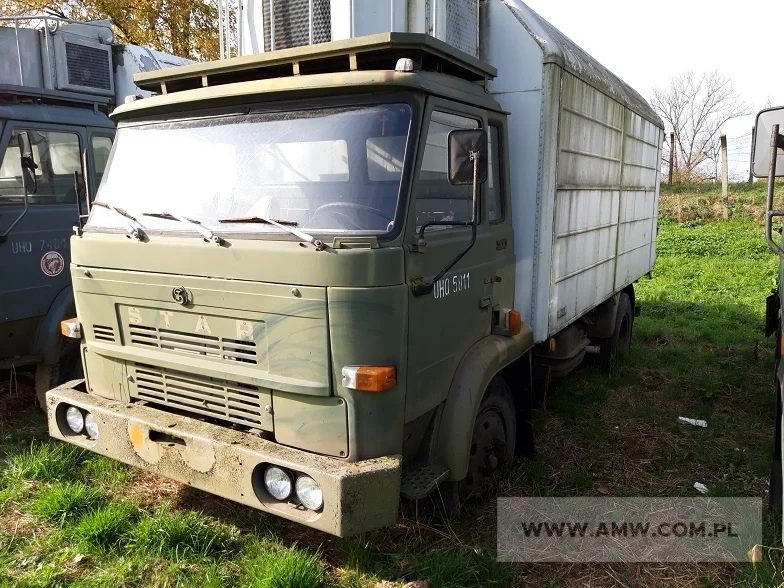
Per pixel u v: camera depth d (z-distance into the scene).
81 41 5.76
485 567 3.30
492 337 3.85
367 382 2.79
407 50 3.17
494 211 3.97
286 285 2.86
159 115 3.57
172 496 4.02
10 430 4.95
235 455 2.92
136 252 3.29
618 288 6.64
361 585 3.19
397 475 2.85
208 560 3.37
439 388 3.31
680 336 8.48
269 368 2.97
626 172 6.61
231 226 3.13
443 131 3.30
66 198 5.39
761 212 19.92
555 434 5.16
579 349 5.68
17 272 4.94
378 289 2.80
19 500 3.97
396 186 2.97
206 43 15.61
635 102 6.87
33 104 5.31
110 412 3.35
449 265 3.10
